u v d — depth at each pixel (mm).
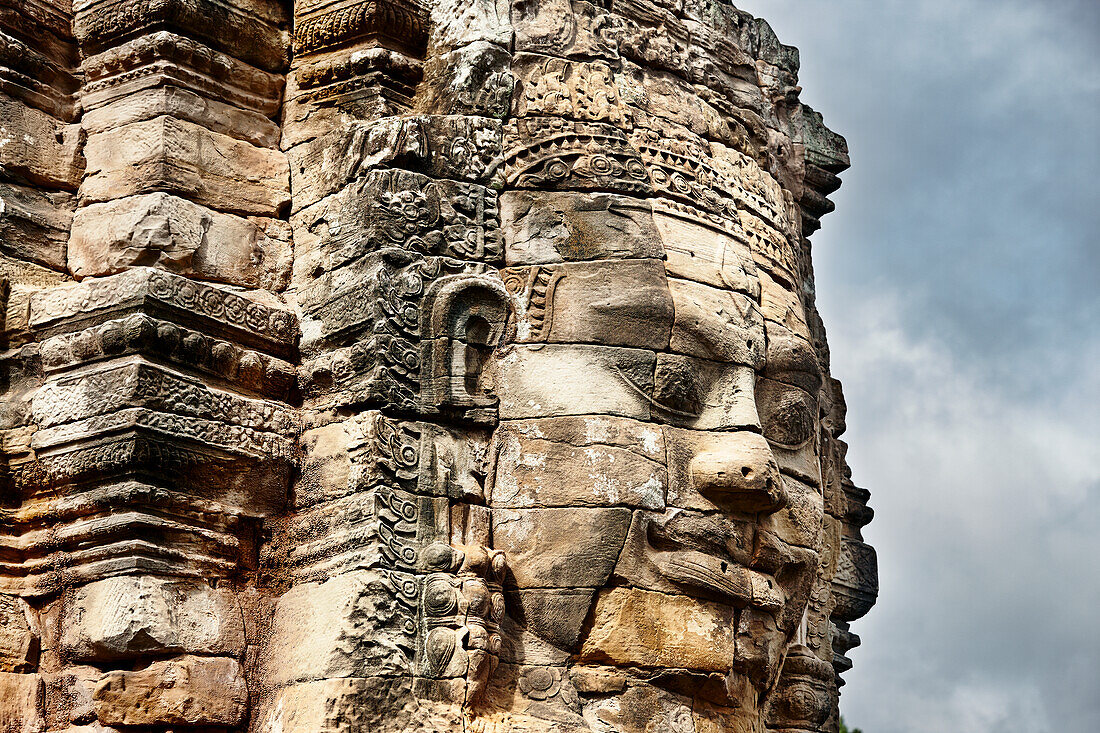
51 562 10195
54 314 10555
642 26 11836
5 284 10711
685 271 11094
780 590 11164
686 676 10453
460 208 10828
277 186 11414
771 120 12664
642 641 10336
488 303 10664
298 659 9969
